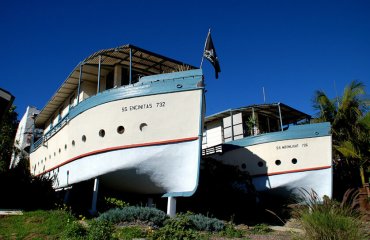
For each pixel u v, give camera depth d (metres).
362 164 23.22
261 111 24.31
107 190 14.70
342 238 7.09
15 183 12.79
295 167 19.58
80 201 14.69
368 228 7.82
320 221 7.39
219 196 17.72
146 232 9.41
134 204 14.42
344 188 24.72
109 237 8.31
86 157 13.88
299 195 19.58
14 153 30.95
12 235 8.67
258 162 20.72
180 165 12.24
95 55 15.16
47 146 20.05
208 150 24.44
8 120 33.88
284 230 12.93
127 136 12.69
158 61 15.98
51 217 10.31
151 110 12.55
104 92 13.62
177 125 12.25
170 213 12.31
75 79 17.95
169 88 12.53
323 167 19.11
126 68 16.56
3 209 11.64
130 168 12.62
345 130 25.02
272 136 20.66
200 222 11.34
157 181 12.66
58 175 16.92
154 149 12.34
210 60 14.43
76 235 8.45
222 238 10.42
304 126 19.98
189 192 12.06
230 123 25.42
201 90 12.21
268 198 20.53
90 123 13.85
